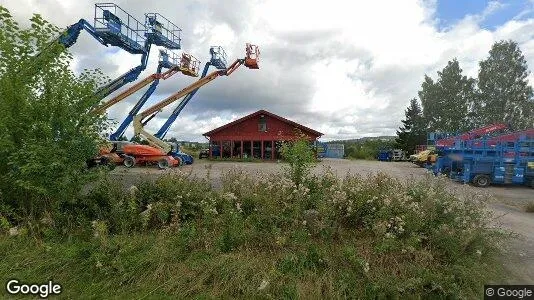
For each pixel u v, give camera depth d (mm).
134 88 24844
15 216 5262
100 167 5902
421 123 53938
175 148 25016
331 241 4684
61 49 5578
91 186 5797
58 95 5277
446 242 4297
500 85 44938
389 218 4688
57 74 5457
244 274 3926
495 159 14852
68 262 4297
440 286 3621
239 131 33031
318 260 4125
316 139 32562
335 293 3668
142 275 4043
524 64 44719
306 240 4605
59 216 5176
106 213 5242
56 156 5129
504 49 45094
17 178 5238
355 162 33938
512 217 8070
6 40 5355
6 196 5520
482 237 4535
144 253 4383
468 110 49812
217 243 4496
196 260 4254
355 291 3689
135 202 5426
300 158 6707
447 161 16609
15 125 5250
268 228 4789
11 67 5434
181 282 3908
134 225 5156
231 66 28094
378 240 4395
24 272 4223
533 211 8805
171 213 5316
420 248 4328
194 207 5418
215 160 31156
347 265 4070
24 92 5266
